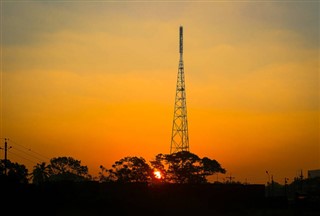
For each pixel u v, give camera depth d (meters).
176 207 73.75
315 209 79.94
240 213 72.88
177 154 124.31
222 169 126.75
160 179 120.12
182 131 110.75
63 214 60.19
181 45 108.75
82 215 60.97
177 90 109.81
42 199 62.50
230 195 83.00
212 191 81.19
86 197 67.19
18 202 60.00
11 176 67.06
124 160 118.44
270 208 82.38
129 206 69.19
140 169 118.12
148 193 73.38
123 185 71.81
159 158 125.75
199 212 73.19
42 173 120.62
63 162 127.00
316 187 148.88
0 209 57.09
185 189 78.56
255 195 87.25
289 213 70.88
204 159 126.19
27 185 63.72
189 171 123.75
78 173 128.75
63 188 66.81
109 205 67.69
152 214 68.06
